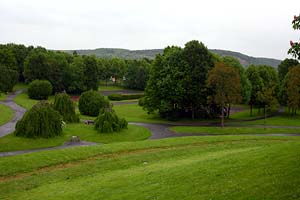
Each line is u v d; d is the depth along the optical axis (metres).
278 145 26.45
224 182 17.86
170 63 69.19
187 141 36.22
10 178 24.11
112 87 154.38
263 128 56.56
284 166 18.91
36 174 24.89
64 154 29.55
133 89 152.00
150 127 58.34
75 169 25.78
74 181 22.88
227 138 38.59
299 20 13.60
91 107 67.75
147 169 24.08
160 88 68.06
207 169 21.05
